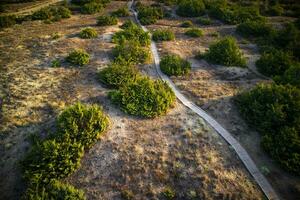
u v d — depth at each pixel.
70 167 12.05
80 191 11.12
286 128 13.59
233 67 22.39
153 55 24.19
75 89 17.92
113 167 12.36
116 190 11.50
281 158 12.64
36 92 17.41
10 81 18.47
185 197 11.28
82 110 14.25
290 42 25.61
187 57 24.17
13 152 13.17
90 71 20.28
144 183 11.78
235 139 14.16
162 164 12.59
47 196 10.76
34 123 14.73
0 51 23.55
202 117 15.83
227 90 18.83
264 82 20.05
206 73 21.42
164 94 16.44
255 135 14.47
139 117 15.43
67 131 13.11
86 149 13.08
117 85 18.16
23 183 11.83
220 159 12.94
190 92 18.50
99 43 25.30
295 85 17.66
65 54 22.62
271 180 11.95
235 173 12.28
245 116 15.59
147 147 13.42
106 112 15.52
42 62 21.33
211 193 11.39
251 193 11.41
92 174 12.08
